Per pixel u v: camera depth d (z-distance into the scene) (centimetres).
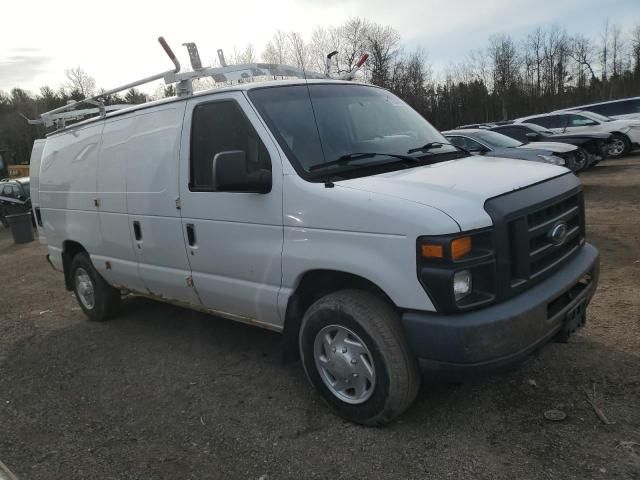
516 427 324
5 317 677
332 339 343
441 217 283
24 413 409
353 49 4094
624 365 382
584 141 1474
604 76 5288
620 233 784
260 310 385
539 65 5347
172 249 441
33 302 740
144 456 336
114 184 496
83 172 545
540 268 322
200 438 350
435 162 381
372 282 314
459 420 337
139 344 527
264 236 363
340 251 320
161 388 427
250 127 371
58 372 481
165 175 436
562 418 326
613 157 1841
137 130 470
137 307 647
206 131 404
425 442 319
